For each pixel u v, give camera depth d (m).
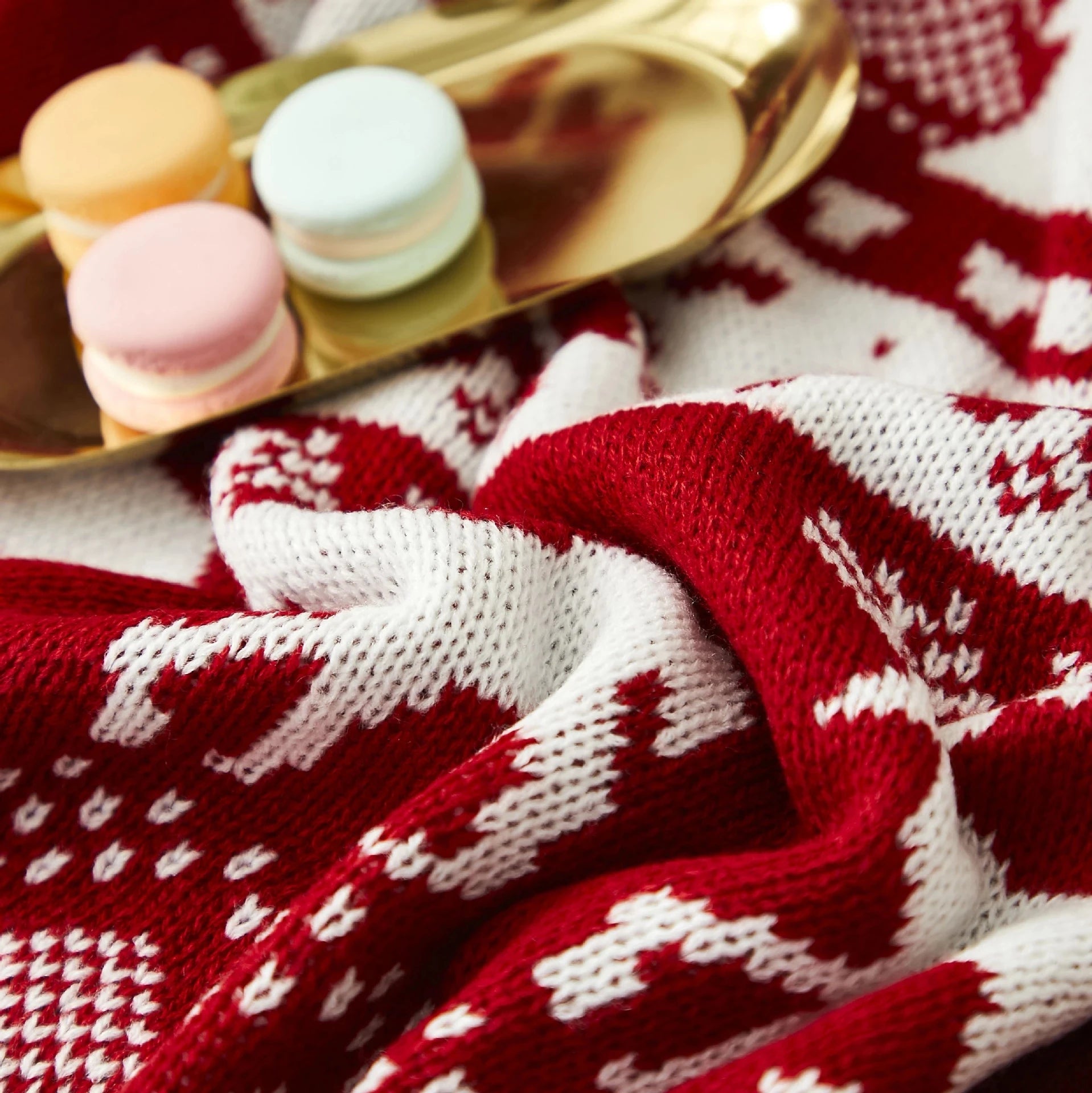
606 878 0.48
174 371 0.54
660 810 0.49
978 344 0.57
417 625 0.50
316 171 0.55
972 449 0.51
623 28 0.61
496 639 0.50
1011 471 0.51
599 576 0.51
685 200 0.58
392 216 0.55
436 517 0.51
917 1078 0.46
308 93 0.57
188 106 0.56
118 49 0.60
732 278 0.58
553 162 0.59
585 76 0.60
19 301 0.58
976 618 0.51
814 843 0.47
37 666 0.49
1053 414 0.51
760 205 0.56
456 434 0.55
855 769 0.48
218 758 0.50
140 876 0.50
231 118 0.60
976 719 0.50
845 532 0.51
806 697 0.48
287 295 0.57
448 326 0.56
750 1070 0.46
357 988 0.48
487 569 0.50
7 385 0.56
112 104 0.56
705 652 0.50
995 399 0.54
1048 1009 0.46
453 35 0.61
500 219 0.58
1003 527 0.51
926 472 0.51
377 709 0.50
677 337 0.58
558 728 0.49
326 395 0.56
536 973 0.47
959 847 0.48
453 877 0.48
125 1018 0.49
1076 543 0.50
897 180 0.59
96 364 0.55
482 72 0.61
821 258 0.58
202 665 0.49
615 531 0.52
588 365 0.55
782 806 0.50
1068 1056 0.49
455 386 0.56
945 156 0.59
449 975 0.49
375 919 0.47
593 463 0.51
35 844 0.50
